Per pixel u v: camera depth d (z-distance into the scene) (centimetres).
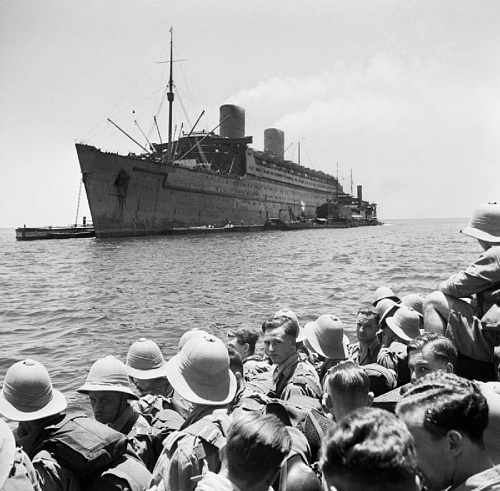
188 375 454
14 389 455
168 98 10681
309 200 16088
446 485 291
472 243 8488
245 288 3641
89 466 399
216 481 298
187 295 3372
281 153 16575
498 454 348
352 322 2314
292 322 615
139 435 517
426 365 480
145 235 9294
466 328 586
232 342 872
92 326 2456
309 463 404
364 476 219
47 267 5356
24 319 2677
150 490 388
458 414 284
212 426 395
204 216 10612
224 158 12106
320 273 4475
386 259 5706
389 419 237
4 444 361
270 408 468
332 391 414
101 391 525
